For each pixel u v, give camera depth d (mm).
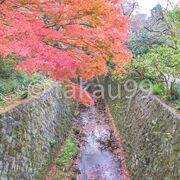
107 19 7070
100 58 7926
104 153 13977
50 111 12477
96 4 6660
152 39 18422
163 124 8516
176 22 11445
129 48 18844
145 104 11836
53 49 6324
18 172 7203
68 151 13328
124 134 14852
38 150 9477
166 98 10250
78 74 8086
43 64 5914
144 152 9781
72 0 6625
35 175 8758
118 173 11844
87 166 12422
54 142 12102
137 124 12234
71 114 20078
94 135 16906
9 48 5527
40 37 6707
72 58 6859
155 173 8070
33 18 6871
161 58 10297
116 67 13453
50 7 6840
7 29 5641
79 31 7086
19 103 8391
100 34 7164
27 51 5578
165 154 7594
